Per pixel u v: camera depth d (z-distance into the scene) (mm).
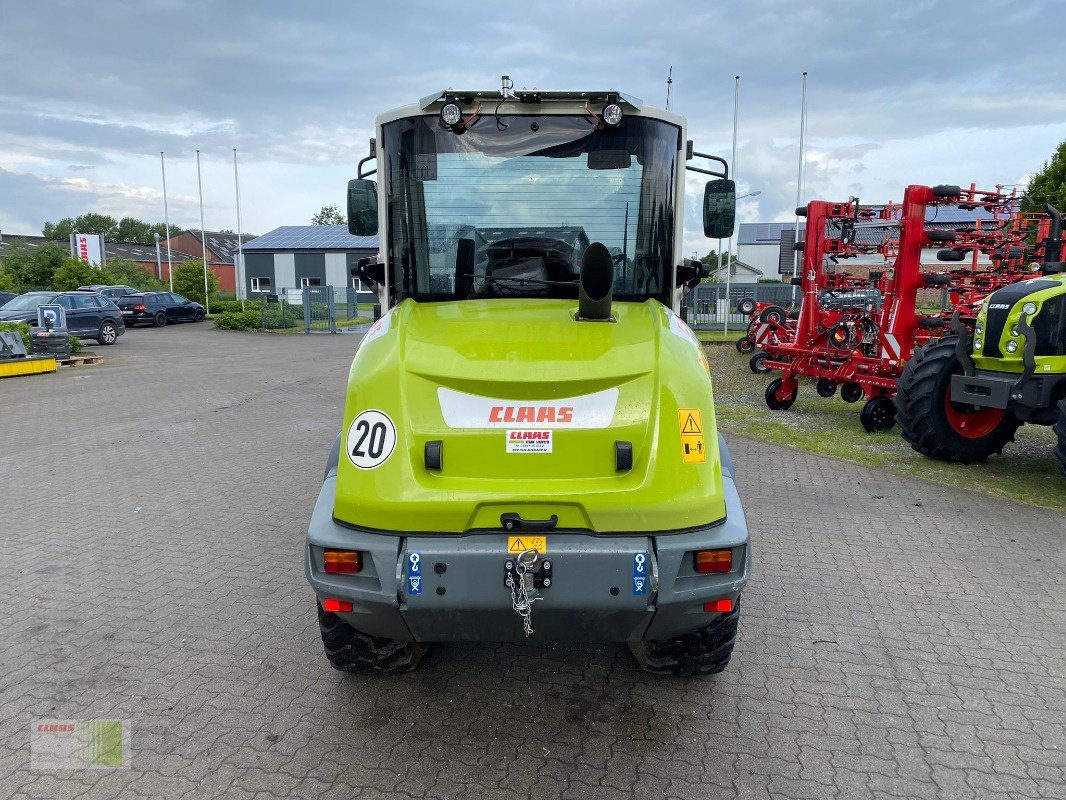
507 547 2568
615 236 3746
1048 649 3699
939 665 3559
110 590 4457
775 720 3137
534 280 3750
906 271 8406
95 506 6078
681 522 2637
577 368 2783
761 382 12805
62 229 111312
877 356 9070
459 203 3725
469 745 2988
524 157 3695
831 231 11305
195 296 44125
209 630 3957
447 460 2672
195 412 10398
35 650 3752
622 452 2656
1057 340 6066
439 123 3682
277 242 48594
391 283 3867
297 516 5816
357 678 3490
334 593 2654
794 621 4004
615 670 3557
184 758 2906
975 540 5156
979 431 7078
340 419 9867
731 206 4164
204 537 5359
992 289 12352
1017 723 3100
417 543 2594
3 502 6211
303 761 2889
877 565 4738
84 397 11750
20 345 14719
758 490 6352
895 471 6930
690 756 2908
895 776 2781
